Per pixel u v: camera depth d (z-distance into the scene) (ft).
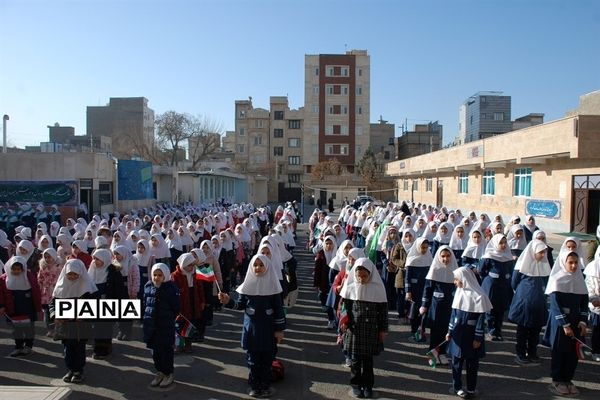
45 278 29.12
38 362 25.99
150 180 103.09
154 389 22.53
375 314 21.45
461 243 38.04
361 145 231.09
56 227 51.01
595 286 25.22
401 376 24.06
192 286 27.53
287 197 221.25
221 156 270.46
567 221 79.61
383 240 36.70
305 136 231.50
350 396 21.79
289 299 33.19
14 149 115.85
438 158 131.85
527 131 84.38
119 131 234.58
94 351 26.58
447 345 22.58
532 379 23.57
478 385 22.84
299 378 23.89
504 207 100.01
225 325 32.99
